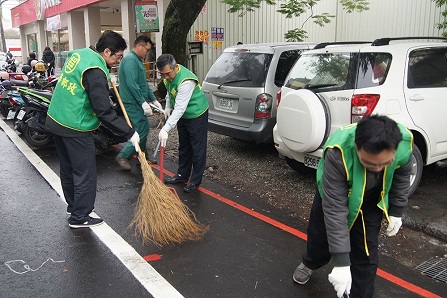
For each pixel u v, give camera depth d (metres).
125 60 5.90
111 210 4.82
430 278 3.49
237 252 3.85
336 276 2.37
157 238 4.07
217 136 8.43
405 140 2.41
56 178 5.90
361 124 2.11
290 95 4.91
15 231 4.21
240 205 5.00
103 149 7.20
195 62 13.05
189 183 5.45
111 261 3.65
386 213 2.52
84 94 3.99
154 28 10.95
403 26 12.69
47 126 4.14
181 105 4.89
